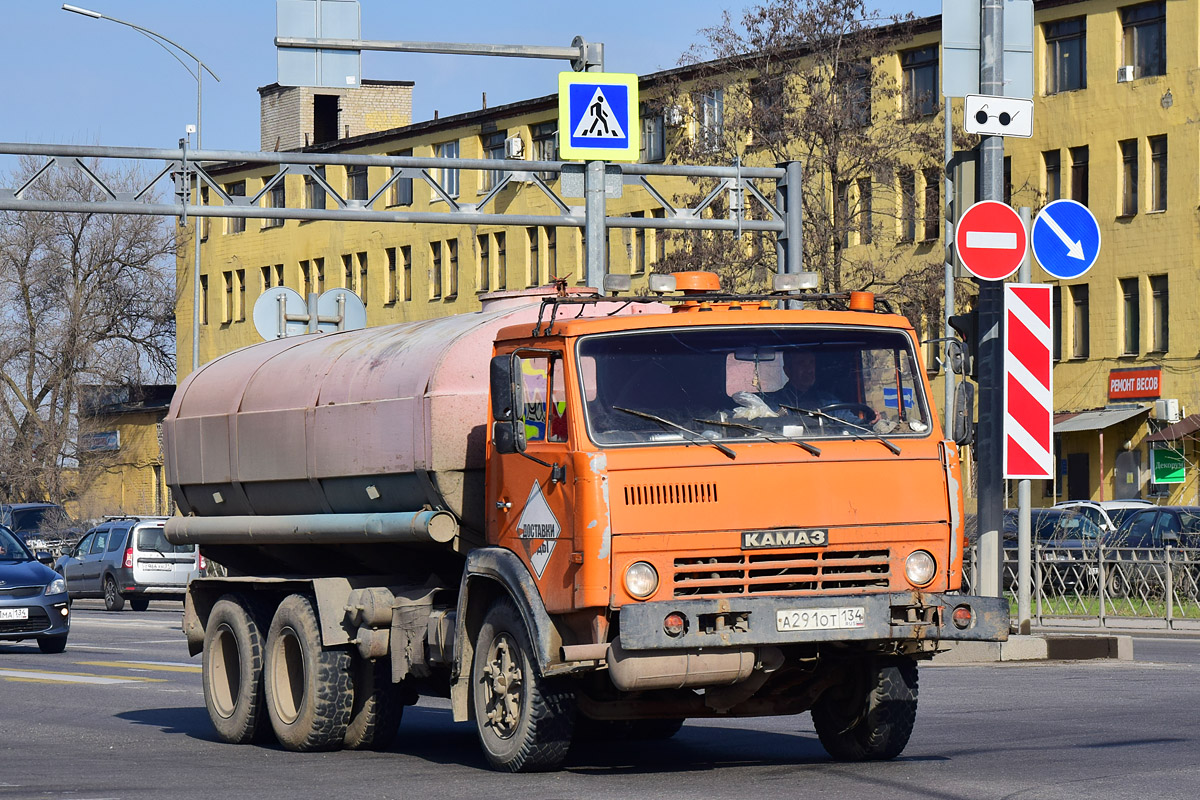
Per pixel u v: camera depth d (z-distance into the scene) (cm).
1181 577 5994
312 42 5134
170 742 3256
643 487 2325
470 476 2762
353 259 17688
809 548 2355
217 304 19100
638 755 2820
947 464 2427
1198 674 4031
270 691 3105
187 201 6166
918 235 12512
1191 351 11356
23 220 17838
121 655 5791
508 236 15975
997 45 4175
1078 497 11956
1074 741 2770
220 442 3419
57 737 3350
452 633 2698
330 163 6197
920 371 2470
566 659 2327
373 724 2997
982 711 3288
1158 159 11612
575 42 5384
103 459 18262
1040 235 4203
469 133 16212
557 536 2392
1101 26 11844
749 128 10606
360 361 3039
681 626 2286
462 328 2842
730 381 2406
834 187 10788
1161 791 2202
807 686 2569
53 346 17675
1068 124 12038
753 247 11256
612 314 2497
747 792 2275
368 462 2917
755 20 10600
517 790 2350
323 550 3162
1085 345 12038
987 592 4203
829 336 2455
